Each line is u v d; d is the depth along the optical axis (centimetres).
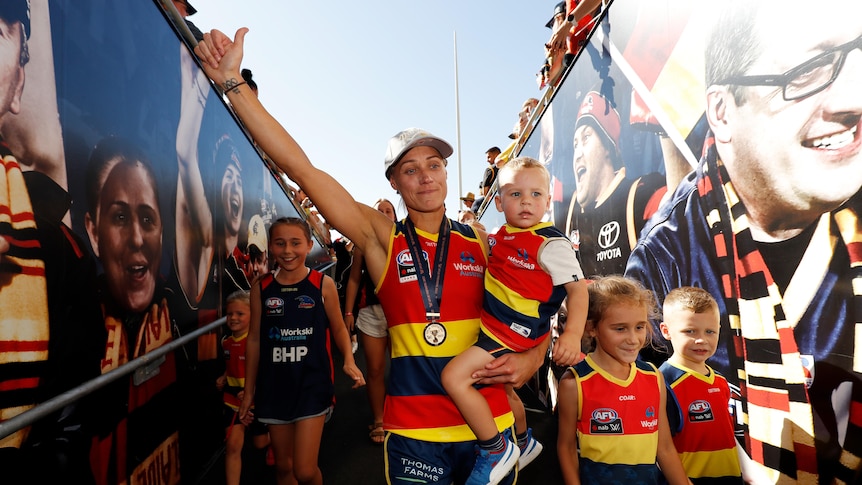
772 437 151
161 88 251
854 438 119
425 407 141
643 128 240
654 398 184
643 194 242
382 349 354
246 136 450
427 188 151
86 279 174
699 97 189
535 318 148
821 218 128
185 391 279
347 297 387
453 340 145
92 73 180
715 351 185
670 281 215
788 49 138
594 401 186
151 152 237
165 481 246
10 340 131
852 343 119
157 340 238
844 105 118
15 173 135
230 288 390
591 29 320
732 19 166
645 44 238
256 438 337
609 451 181
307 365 233
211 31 149
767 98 148
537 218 166
